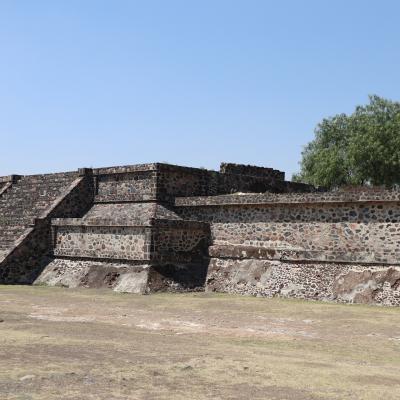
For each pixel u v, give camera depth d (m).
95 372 8.79
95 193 28.98
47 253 27.55
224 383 8.39
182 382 8.37
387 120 48.12
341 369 9.72
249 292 22.81
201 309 18.17
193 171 27.70
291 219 22.86
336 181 49.19
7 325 13.77
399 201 19.81
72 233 26.77
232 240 24.69
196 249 25.34
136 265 24.25
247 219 24.27
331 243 21.58
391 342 12.98
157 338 12.54
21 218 29.88
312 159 51.19
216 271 24.45
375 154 45.75
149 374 8.77
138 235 24.33
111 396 7.56
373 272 20.20
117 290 23.53
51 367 9.03
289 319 16.30
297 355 11.12
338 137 51.06
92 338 12.11
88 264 25.80
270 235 23.44
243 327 14.77
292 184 32.41
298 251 22.14
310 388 8.26
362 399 7.75
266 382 8.52
